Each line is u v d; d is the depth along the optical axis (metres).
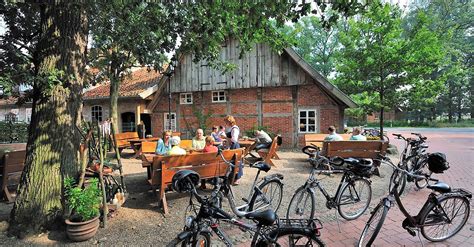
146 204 4.89
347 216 4.20
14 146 7.52
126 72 13.49
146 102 16.67
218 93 14.95
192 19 5.38
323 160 4.19
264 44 13.45
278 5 4.24
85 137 4.09
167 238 3.59
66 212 3.72
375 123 43.69
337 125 12.23
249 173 7.58
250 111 14.04
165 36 5.68
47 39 3.83
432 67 11.37
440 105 39.94
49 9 3.87
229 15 5.09
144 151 8.46
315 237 2.55
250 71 13.81
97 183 3.93
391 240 3.51
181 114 15.89
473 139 17.73
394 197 3.42
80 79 4.15
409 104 12.12
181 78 15.69
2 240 3.48
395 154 11.08
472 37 36.09
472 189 5.79
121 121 16.98
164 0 5.05
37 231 3.60
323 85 11.74
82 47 4.14
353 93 12.83
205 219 2.57
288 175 7.30
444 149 12.46
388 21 11.72
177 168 4.59
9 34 4.77
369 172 4.25
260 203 4.12
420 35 11.23
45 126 3.76
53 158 3.76
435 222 3.43
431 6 28.08
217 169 4.97
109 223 3.99
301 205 4.07
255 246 2.60
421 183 5.81
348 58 12.67
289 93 13.12
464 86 37.19
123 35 6.13
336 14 4.19
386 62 11.65
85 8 4.15
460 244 3.42
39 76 3.39
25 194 3.67
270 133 13.37
